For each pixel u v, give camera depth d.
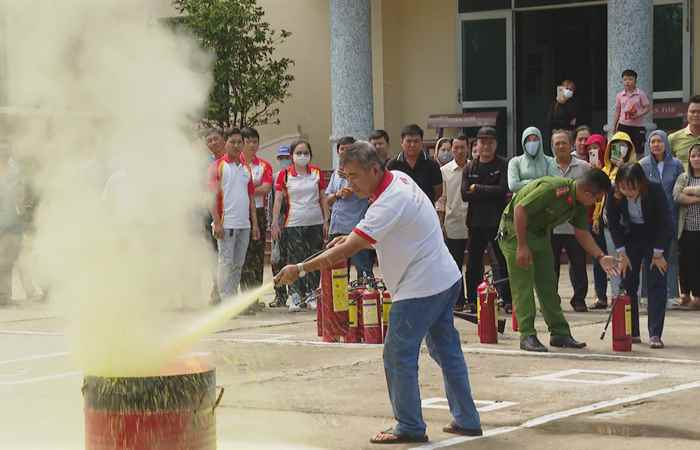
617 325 12.70
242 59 23.11
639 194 12.84
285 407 10.02
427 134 27.03
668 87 24.91
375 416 9.62
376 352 12.91
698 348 12.97
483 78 26.64
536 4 26.11
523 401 10.07
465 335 14.20
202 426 7.00
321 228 17.33
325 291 13.77
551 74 26.19
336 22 21.89
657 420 9.18
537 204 12.32
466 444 8.53
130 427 6.85
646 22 20.14
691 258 16.59
